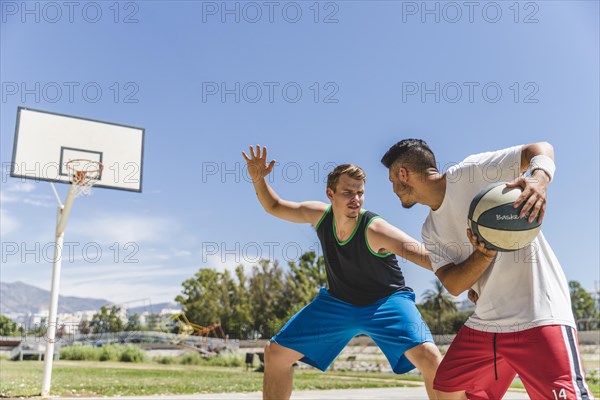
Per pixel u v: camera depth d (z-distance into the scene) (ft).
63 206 32.48
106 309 109.40
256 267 143.13
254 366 70.33
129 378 41.32
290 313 126.21
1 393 27.32
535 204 7.67
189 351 91.09
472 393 9.59
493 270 8.81
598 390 35.60
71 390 29.71
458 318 141.18
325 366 12.09
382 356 79.77
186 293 148.05
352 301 11.77
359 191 11.44
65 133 37.88
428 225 9.86
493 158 8.87
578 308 177.78
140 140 40.29
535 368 8.21
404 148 9.62
